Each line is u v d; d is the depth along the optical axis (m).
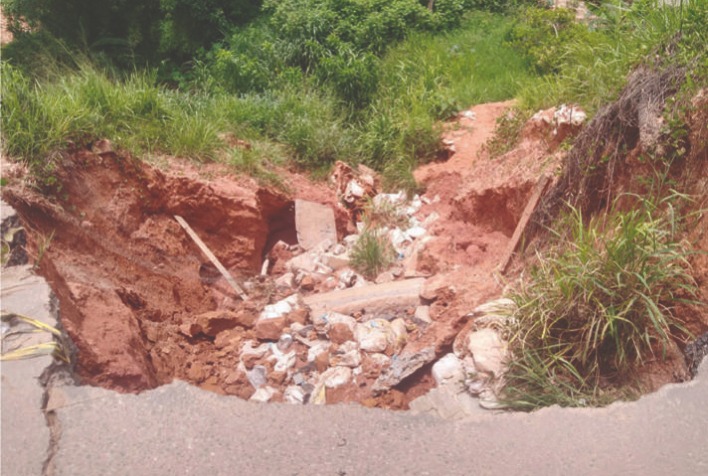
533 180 6.96
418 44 11.92
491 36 12.26
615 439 3.31
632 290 4.36
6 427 3.23
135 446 3.23
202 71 11.35
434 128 9.66
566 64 8.55
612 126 5.78
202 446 3.25
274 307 6.90
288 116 9.61
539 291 4.78
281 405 3.52
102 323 5.24
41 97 7.08
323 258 7.96
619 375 4.34
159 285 7.11
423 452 3.26
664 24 6.12
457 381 4.73
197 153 8.22
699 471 3.11
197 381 5.92
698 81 5.07
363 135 9.89
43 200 6.25
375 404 5.48
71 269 5.98
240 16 13.99
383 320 6.51
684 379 4.07
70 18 13.87
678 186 4.87
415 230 8.30
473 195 7.84
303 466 3.17
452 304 6.49
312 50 11.23
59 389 3.51
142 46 14.23
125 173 7.34
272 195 8.46
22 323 3.86
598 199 5.85
